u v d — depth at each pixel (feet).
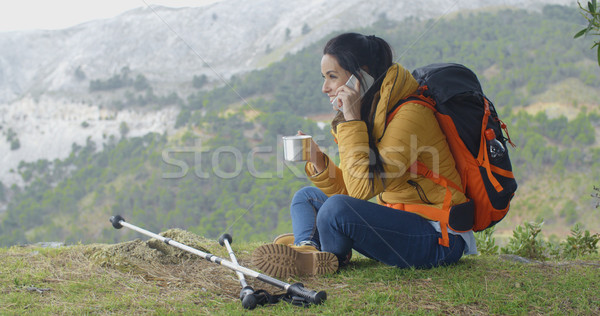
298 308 5.48
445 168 6.14
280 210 67.36
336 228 6.42
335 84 6.38
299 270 6.61
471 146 6.10
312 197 7.52
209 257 6.59
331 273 6.64
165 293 6.07
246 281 6.53
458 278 6.22
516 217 95.86
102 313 5.38
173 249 7.71
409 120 5.90
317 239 7.24
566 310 5.34
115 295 5.94
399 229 6.33
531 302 5.53
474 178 6.13
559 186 97.91
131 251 7.43
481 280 6.21
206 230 73.41
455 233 6.39
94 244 8.56
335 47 6.26
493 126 6.12
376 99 6.25
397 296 5.71
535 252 9.55
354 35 6.30
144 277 6.65
